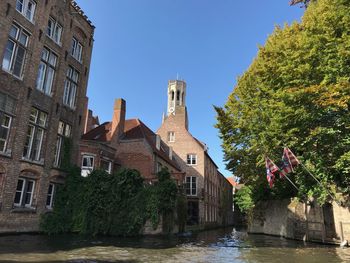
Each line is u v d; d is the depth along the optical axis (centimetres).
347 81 1363
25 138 1947
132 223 2262
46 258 1168
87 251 1423
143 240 2067
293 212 2583
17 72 1928
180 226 2917
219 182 6209
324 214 2272
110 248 1570
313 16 1705
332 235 2225
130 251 1501
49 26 2253
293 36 1942
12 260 1078
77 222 2195
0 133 1786
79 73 2594
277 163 2184
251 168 2578
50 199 2178
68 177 2295
